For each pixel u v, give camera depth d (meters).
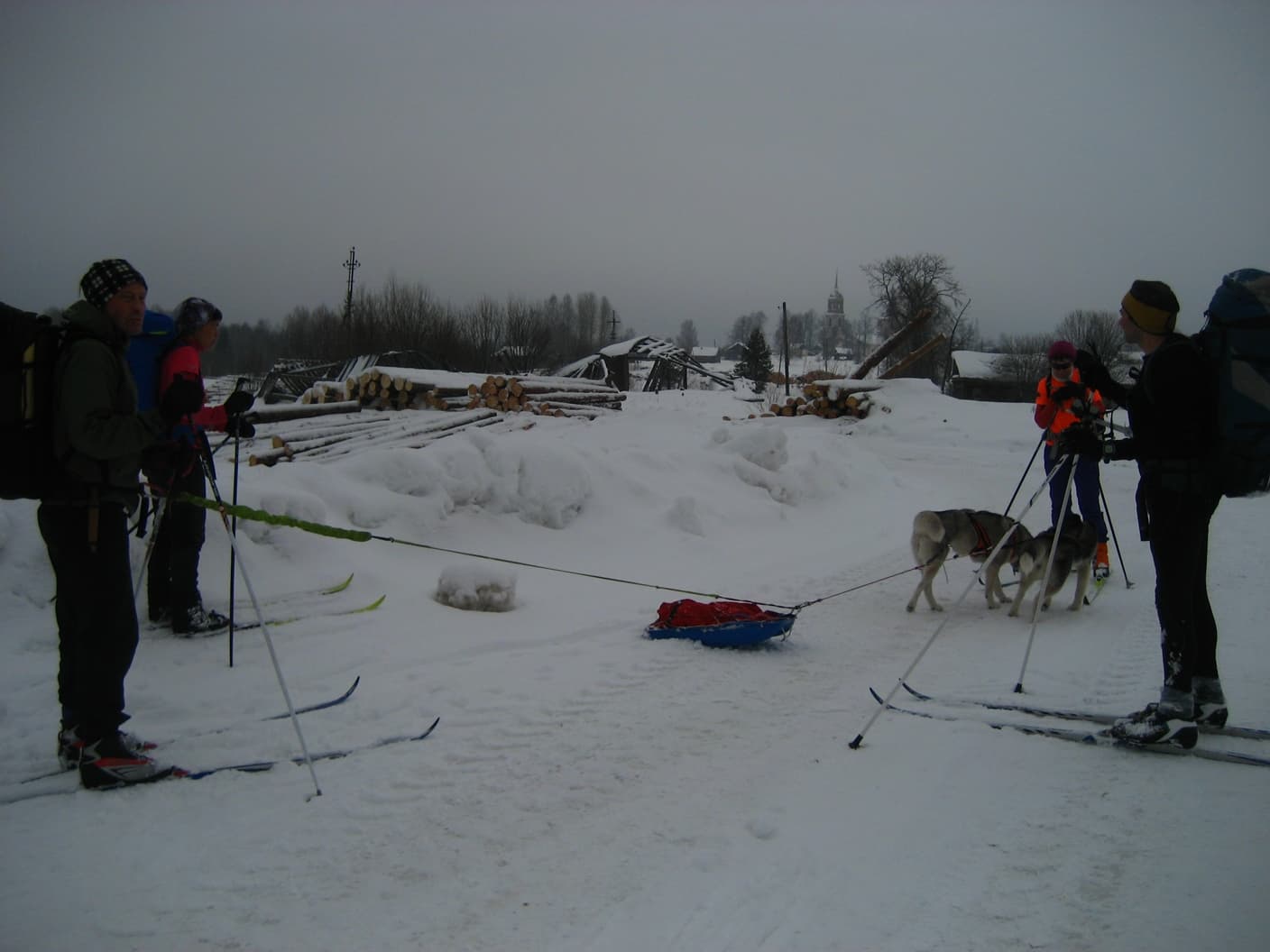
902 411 25.33
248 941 2.97
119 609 4.01
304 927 3.06
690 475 11.91
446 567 7.23
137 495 4.16
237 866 3.43
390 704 5.05
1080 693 5.20
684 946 2.91
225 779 4.13
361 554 7.64
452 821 3.82
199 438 5.79
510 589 7.04
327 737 4.62
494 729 4.81
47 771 4.13
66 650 4.09
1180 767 4.05
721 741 4.70
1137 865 3.23
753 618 6.42
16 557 6.10
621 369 50.78
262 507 7.22
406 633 6.24
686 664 6.02
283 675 5.35
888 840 3.55
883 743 4.60
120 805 3.86
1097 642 6.37
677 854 3.53
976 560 7.70
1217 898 2.97
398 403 18.72
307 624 6.19
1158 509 4.28
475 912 3.15
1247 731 4.34
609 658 6.06
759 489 12.35
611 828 3.76
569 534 9.45
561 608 7.24
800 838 3.61
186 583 5.82
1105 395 5.05
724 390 55.53
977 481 16.69
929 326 60.41
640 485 10.78
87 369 3.80
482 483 9.16
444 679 5.48
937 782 4.07
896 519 12.34
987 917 2.98
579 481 9.76
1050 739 4.50
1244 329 3.96
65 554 3.91
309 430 14.23
